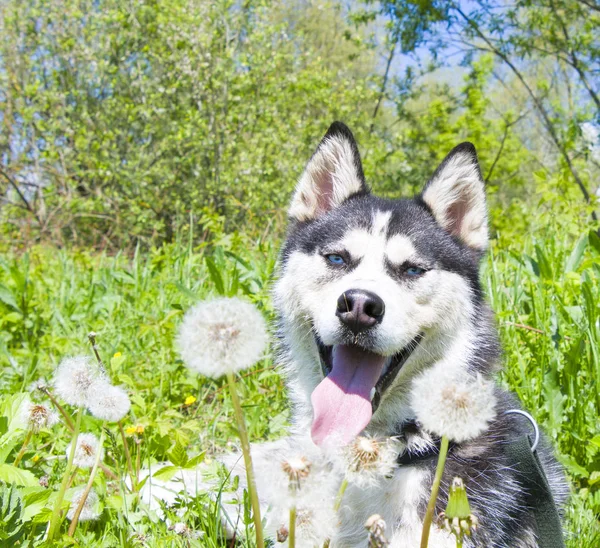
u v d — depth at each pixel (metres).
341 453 0.36
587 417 0.77
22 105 3.50
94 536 0.52
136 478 0.59
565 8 3.53
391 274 0.63
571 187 1.34
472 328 0.65
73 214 3.17
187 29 3.31
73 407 0.76
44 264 2.05
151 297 1.31
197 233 2.95
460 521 0.35
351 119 3.88
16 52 3.71
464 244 0.71
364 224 0.67
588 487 0.72
